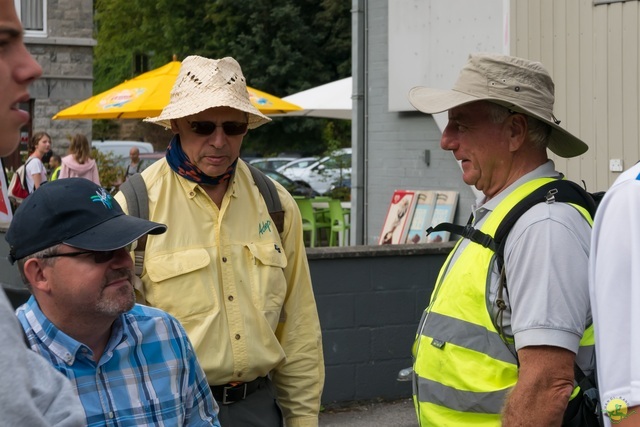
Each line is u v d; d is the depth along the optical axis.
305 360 3.89
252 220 3.79
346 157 23.16
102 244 2.76
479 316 3.01
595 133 7.13
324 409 6.65
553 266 2.85
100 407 2.82
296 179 27.08
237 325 3.61
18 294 4.09
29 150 17.94
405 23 10.63
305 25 40.81
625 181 2.29
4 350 1.40
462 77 3.27
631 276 2.22
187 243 3.62
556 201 2.98
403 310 6.87
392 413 6.62
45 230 2.78
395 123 11.11
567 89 7.27
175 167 3.70
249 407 3.65
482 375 2.99
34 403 1.47
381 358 6.81
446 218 10.28
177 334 3.03
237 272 3.66
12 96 1.50
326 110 14.64
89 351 2.83
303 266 3.97
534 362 2.82
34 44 24.52
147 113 12.36
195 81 3.71
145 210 3.62
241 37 40.53
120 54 48.19
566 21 7.24
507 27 7.59
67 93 24.91
